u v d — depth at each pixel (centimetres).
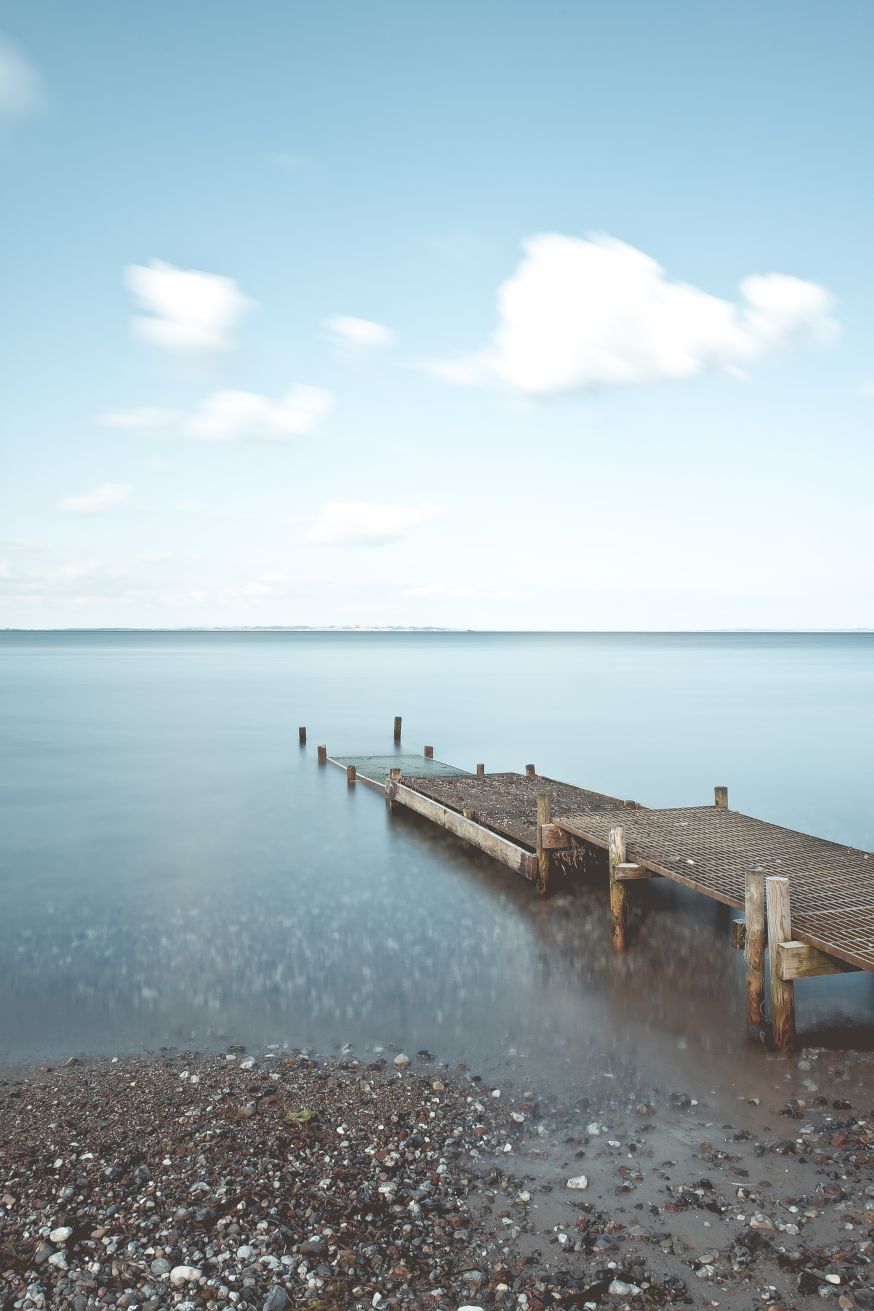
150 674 9462
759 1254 658
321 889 1716
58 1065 999
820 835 2284
